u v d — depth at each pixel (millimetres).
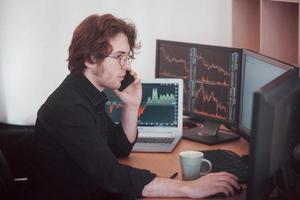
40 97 3334
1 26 3236
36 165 2131
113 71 2088
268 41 2508
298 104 1631
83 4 3236
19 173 2920
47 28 3250
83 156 1973
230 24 3266
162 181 1963
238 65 2482
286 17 2498
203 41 3307
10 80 3311
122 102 2414
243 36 2910
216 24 3283
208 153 2363
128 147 2393
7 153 2928
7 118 3359
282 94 1503
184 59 2748
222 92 2584
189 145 2568
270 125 1415
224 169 2146
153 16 3273
